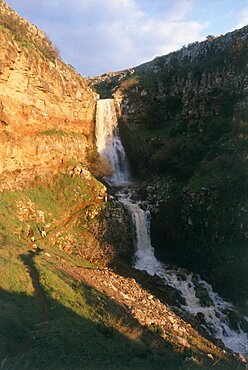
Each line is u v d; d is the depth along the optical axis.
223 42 41.38
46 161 29.62
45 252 20.70
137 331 14.49
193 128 37.75
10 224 21.92
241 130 31.89
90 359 11.21
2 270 15.05
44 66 30.86
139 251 28.47
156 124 42.12
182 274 25.12
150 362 12.59
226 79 37.19
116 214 28.64
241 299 22.62
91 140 39.19
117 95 44.72
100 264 24.72
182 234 27.91
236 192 26.77
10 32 28.12
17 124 27.33
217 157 31.11
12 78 26.78
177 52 48.88
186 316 20.39
